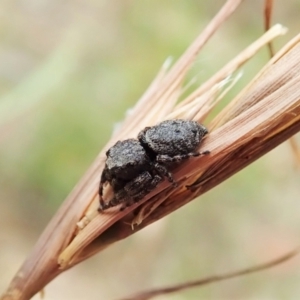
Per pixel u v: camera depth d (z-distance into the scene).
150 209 0.06
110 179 0.06
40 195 0.14
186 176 0.06
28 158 0.14
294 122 0.05
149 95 0.06
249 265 0.13
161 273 0.13
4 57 0.15
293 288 0.13
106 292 0.13
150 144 0.06
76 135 0.14
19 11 0.16
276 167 0.15
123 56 0.15
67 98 0.14
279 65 0.05
